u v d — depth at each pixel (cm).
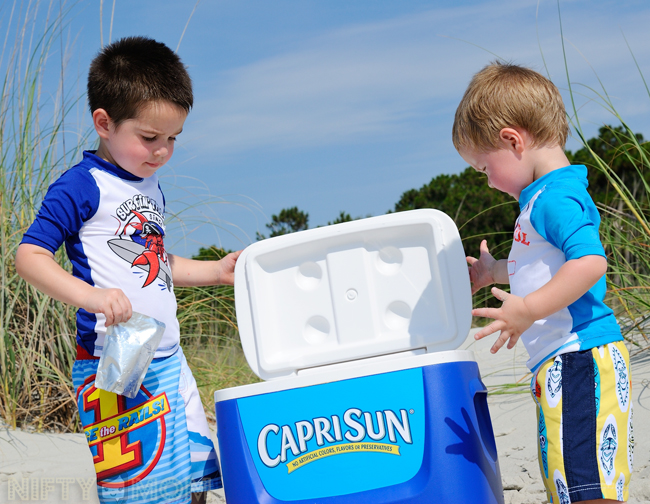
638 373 253
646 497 169
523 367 312
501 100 150
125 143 161
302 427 137
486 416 149
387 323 154
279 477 137
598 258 132
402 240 154
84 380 160
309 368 155
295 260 159
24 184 325
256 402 140
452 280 148
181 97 164
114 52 164
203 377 338
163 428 158
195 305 364
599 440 135
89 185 159
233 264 191
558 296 132
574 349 139
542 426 141
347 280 155
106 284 158
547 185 145
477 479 132
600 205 334
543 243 144
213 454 167
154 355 158
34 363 294
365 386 136
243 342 157
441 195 1356
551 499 141
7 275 309
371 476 133
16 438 265
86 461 240
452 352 137
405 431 133
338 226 154
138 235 165
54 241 154
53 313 303
